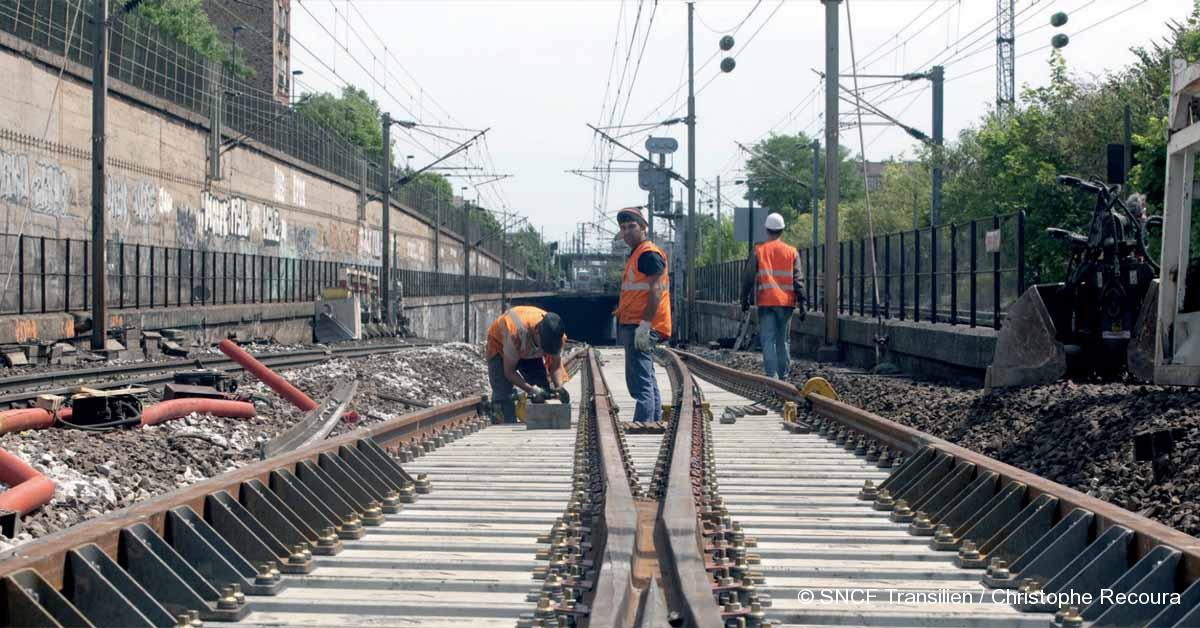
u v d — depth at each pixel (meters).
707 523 5.62
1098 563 4.25
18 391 13.34
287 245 49.56
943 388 14.44
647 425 10.83
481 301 85.25
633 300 11.05
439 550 5.45
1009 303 16.73
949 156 38.75
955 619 4.16
